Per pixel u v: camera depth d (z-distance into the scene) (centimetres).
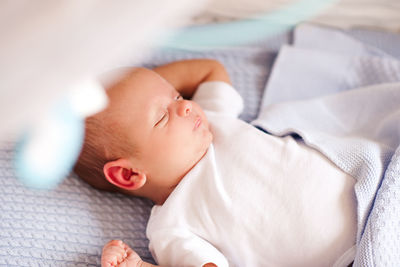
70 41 35
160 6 38
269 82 128
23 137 43
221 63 132
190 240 91
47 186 101
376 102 110
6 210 96
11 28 33
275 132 103
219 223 92
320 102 117
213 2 135
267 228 90
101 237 98
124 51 39
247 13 138
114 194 105
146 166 96
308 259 88
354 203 88
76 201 101
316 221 88
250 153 97
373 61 125
